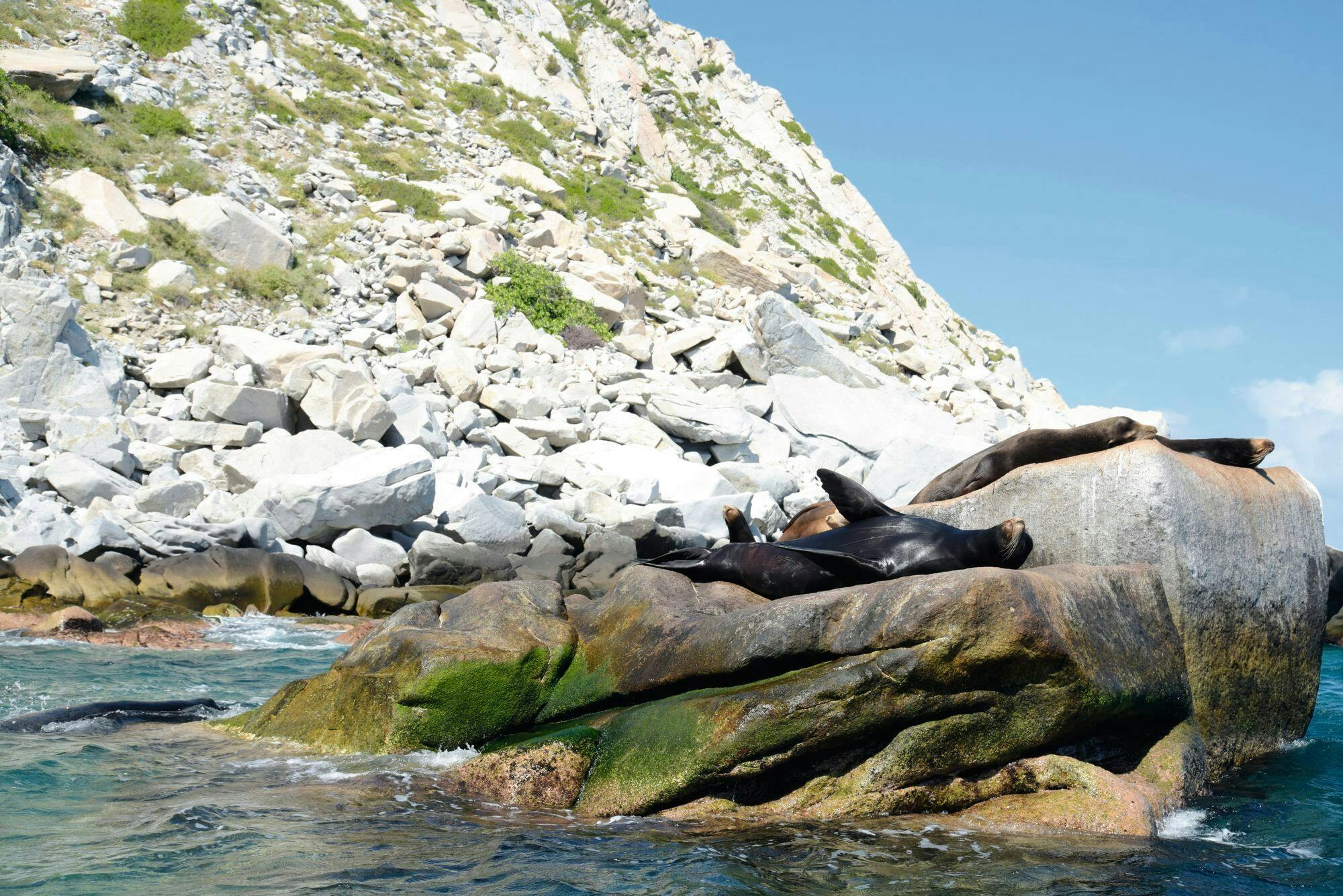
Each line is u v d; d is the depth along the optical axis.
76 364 20.34
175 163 29.64
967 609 6.20
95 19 34.16
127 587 15.09
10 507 16.58
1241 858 6.16
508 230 33.12
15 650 12.19
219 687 10.78
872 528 7.97
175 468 19.52
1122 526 8.15
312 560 17.11
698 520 22.03
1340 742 9.72
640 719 6.91
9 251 23.17
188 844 5.79
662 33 56.56
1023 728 6.56
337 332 26.48
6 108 27.47
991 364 48.47
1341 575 22.11
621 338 29.86
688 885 5.36
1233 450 9.18
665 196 42.00
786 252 43.88
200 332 24.12
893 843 6.10
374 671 7.88
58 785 6.91
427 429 22.61
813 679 6.39
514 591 8.39
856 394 28.70
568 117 44.16
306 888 5.18
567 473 22.86
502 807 6.67
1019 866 5.80
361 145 35.28
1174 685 7.58
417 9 46.56
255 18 38.84
